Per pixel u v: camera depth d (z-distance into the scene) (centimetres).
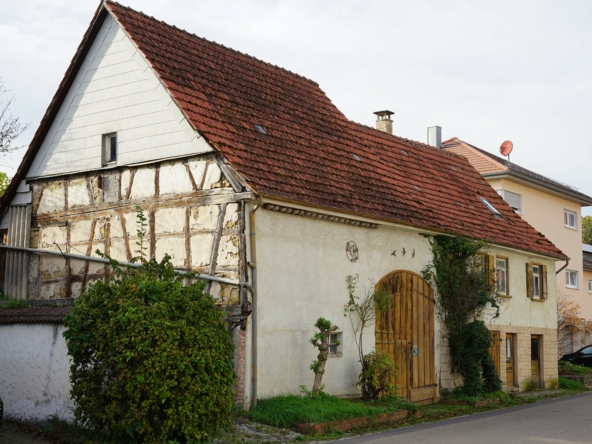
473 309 2077
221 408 1211
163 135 1659
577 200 3738
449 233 2053
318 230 1684
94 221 1769
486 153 3544
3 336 1517
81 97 1819
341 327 1719
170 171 1648
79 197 1806
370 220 1792
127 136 1725
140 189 1695
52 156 1856
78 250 1786
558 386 2602
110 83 1769
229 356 1259
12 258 1892
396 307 1889
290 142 1822
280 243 1584
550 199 3572
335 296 1709
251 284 1500
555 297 2655
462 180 2608
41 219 1867
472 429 1478
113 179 1748
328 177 1802
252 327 1495
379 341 1819
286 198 1554
